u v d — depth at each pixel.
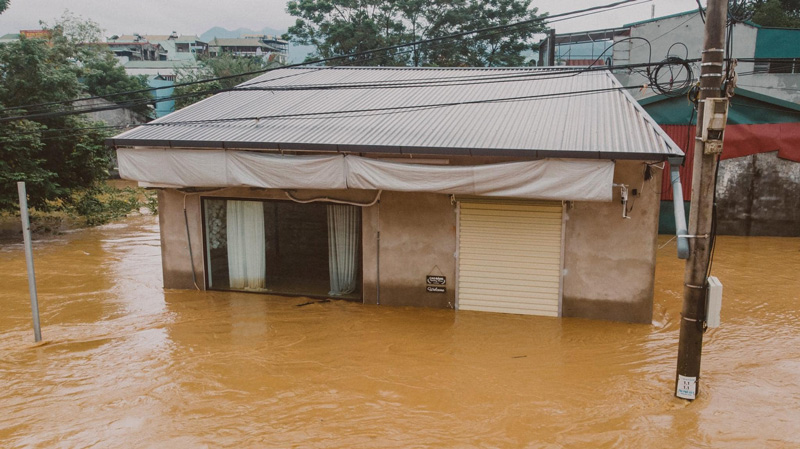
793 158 17.17
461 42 31.41
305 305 11.30
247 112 12.52
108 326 10.13
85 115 21.91
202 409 7.07
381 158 10.38
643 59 23.08
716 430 6.41
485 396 7.40
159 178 10.96
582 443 6.21
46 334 9.75
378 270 11.24
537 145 9.45
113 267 14.66
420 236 10.97
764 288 12.41
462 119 11.24
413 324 10.19
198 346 9.19
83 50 27.36
